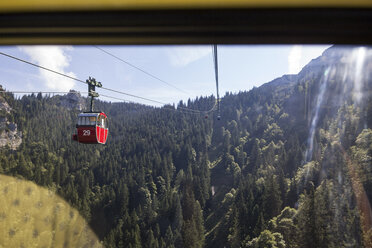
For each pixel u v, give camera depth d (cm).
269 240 11219
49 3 211
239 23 217
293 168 18212
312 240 10662
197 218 16012
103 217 17912
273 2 204
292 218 12281
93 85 1789
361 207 10962
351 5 204
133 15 218
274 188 14125
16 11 217
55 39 234
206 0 205
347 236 10219
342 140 15900
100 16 220
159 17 217
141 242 15312
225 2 206
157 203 18025
